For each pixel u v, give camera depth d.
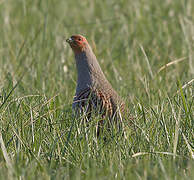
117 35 28.94
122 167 12.52
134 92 20.02
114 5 34.53
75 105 16.22
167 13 32.16
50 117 15.63
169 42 27.02
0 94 18.23
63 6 36.59
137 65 23.28
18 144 13.69
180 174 12.07
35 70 22.50
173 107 15.85
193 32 27.16
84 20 33.62
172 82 20.62
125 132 14.77
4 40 28.17
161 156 13.52
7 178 11.81
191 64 21.77
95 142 14.18
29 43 26.67
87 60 16.89
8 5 34.88
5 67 22.94
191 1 33.94
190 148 13.51
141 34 29.55
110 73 23.52
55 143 13.90
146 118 15.88
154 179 11.84
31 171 12.26
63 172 12.57
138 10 31.98
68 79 22.20
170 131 14.93
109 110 15.77
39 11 33.09
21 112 15.50
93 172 12.14
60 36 28.06
